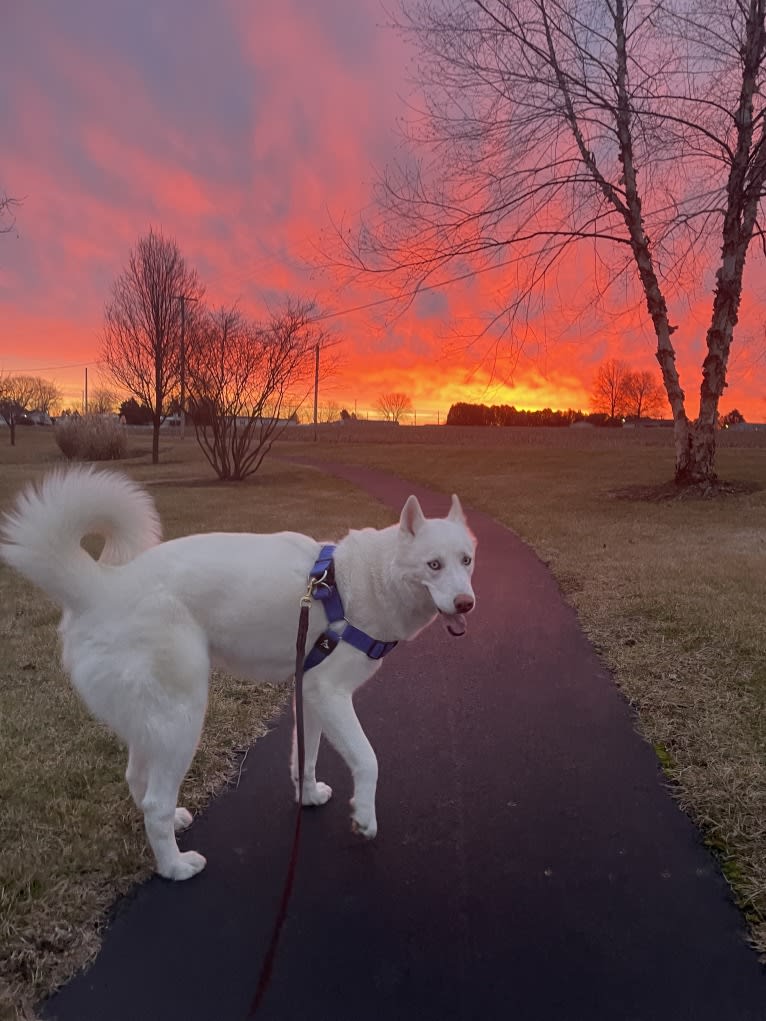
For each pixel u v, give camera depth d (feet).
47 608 22.62
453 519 11.21
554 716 14.12
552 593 24.00
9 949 7.79
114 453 122.72
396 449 126.00
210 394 76.13
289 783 11.68
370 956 7.75
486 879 9.07
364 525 39.19
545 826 10.27
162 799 8.87
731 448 106.93
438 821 10.45
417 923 8.27
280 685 16.01
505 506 46.78
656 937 8.00
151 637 8.71
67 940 7.98
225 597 9.24
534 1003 7.10
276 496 58.29
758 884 8.82
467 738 13.24
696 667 16.16
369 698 15.38
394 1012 7.00
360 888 8.94
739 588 22.80
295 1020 6.91
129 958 7.74
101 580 9.02
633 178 44.73
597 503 47.24
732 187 42.06
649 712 13.98
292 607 9.53
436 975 7.47
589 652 17.90
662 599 21.45
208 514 45.91
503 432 168.14
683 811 10.61
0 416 223.71
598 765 12.08
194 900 8.71
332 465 100.73
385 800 11.07
